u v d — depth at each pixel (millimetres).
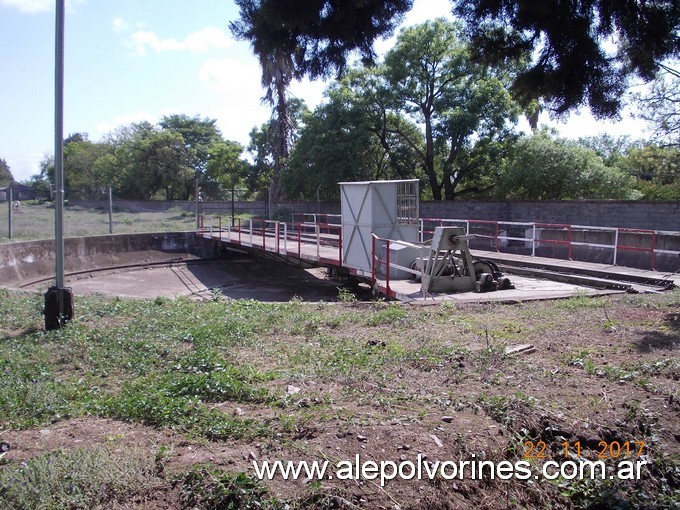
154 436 4562
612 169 25609
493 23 6332
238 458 4109
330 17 5906
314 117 29734
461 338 7957
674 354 6863
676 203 18047
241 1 6176
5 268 18297
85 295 12867
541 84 6043
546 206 22016
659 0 5516
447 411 5027
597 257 16500
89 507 3527
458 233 12664
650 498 4152
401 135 29656
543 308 10141
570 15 5520
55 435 4637
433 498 3797
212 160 48844
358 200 15594
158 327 8938
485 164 28031
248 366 6449
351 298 12195
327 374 6207
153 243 26219
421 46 26453
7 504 3508
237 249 26109
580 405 5250
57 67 8727
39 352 7461
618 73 6004
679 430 4875
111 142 55781
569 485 4273
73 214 33312
